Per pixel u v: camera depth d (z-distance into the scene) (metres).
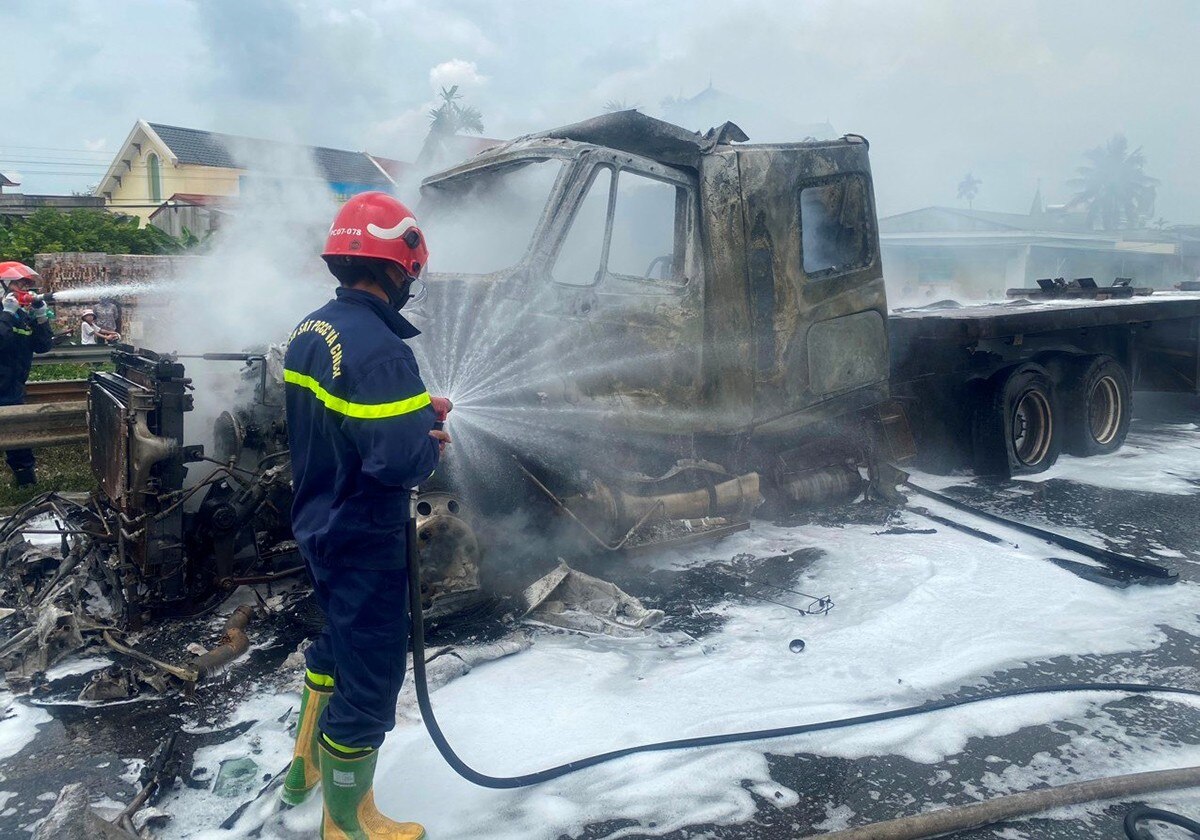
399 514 2.37
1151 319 8.16
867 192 5.73
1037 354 7.55
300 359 2.39
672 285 4.87
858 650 3.82
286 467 4.18
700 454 5.18
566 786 2.80
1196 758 3.02
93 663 3.75
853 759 3.00
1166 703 3.38
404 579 2.41
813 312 5.42
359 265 2.39
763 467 5.64
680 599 4.45
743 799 2.77
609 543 4.58
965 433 7.07
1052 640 3.93
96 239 19.05
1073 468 7.39
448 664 3.57
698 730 3.15
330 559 2.33
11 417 6.28
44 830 2.54
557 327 4.45
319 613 4.06
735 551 5.15
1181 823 2.60
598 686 3.49
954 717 3.25
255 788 2.83
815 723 3.20
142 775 2.88
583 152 4.52
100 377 4.66
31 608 4.07
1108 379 7.82
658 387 4.82
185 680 3.46
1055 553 5.07
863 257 5.74
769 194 5.14
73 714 3.32
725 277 5.00
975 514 5.85
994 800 2.66
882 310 5.86
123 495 3.95
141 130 34.97
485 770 2.90
